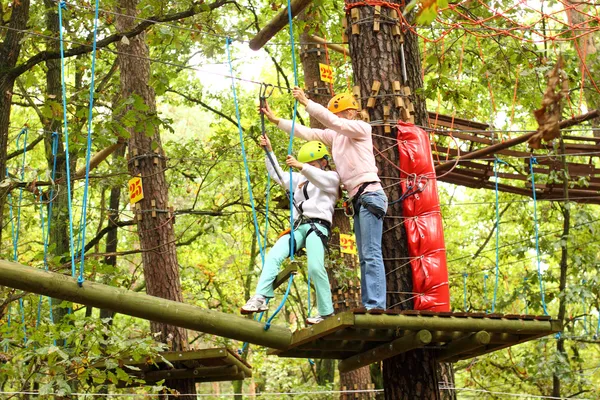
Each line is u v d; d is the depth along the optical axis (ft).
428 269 21.65
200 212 36.70
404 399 21.89
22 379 21.35
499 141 31.09
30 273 15.08
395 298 21.77
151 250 31.04
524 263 56.18
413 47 26.32
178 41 29.22
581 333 48.93
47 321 22.45
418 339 18.67
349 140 19.65
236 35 27.78
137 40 35.37
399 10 23.77
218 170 47.06
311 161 20.30
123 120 24.76
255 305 17.71
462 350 20.85
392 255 22.06
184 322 16.48
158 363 27.43
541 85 33.83
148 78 35.27
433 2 12.32
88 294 15.52
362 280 19.43
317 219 19.02
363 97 23.12
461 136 30.96
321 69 35.17
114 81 42.55
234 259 59.06
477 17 30.58
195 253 58.03
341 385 39.50
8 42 26.25
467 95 26.32
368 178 19.38
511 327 19.67
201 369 27.48
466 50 39.93
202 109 53.16
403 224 22.20
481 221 58.75
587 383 43.19
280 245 18.74
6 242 42.29
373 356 20.45
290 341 17.66
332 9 40.01
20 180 21.91
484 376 52.29
